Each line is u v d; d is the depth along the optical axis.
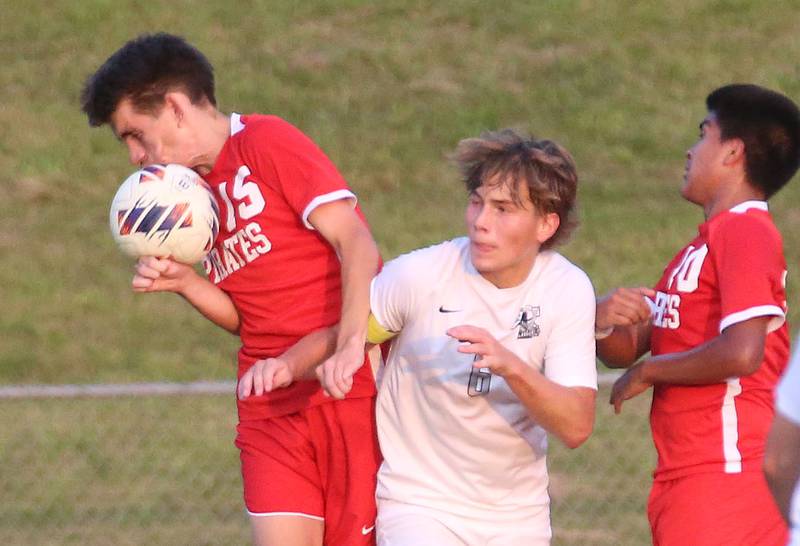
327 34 66.94
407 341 14.35
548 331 14.04
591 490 28.28
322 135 57.59
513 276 14.00
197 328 43.25
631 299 14.43
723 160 14.96
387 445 14.84
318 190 14.63
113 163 55.31
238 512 27.45
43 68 62.41
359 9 69.88
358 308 14.27
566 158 13.86
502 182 13.52
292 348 14.63
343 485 15.36
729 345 13.85
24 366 40.28
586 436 13.85
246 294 15.37
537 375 13.11
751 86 15.15
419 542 14.22
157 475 28.61
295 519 15.30
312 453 15.45
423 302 14.16
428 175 54.84
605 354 15.60
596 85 62.72
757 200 14.95
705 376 14.05
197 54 15.27
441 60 64.88
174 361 40.84
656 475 15.06
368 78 62.91
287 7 69.44
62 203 52.22
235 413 30.95
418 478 14.62
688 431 14.65
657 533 14.97
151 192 14.62
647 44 66.25
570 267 14.30
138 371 40.16
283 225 15.01
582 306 14.07
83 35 65.50
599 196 53.38
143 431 29.89
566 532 26.55
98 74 15.12
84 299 44.97
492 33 67.50
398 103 60.72
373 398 15.35
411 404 14.58
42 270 46.94
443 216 51.34
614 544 26.03
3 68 62.31
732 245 14.26
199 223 14.71
